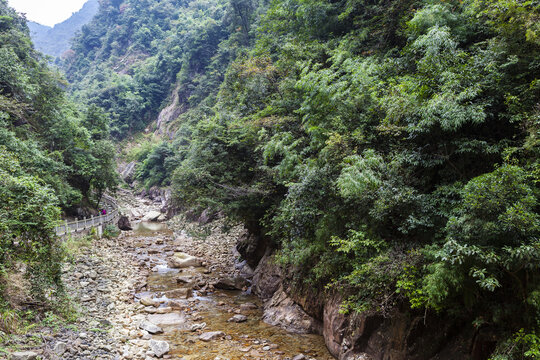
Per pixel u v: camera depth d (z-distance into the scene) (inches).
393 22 499.8
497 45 286.7
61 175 951.6
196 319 443.5
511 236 204.1
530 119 235.3
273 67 644.7
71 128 1093.8
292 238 400.5
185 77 2883.9
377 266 266.7
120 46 4271.7
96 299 481.4
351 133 349.4
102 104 3134.8
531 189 209.9
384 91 346.3
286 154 432.8
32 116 1080.8
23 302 354.6
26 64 1192.2
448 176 289.1
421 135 295.9
